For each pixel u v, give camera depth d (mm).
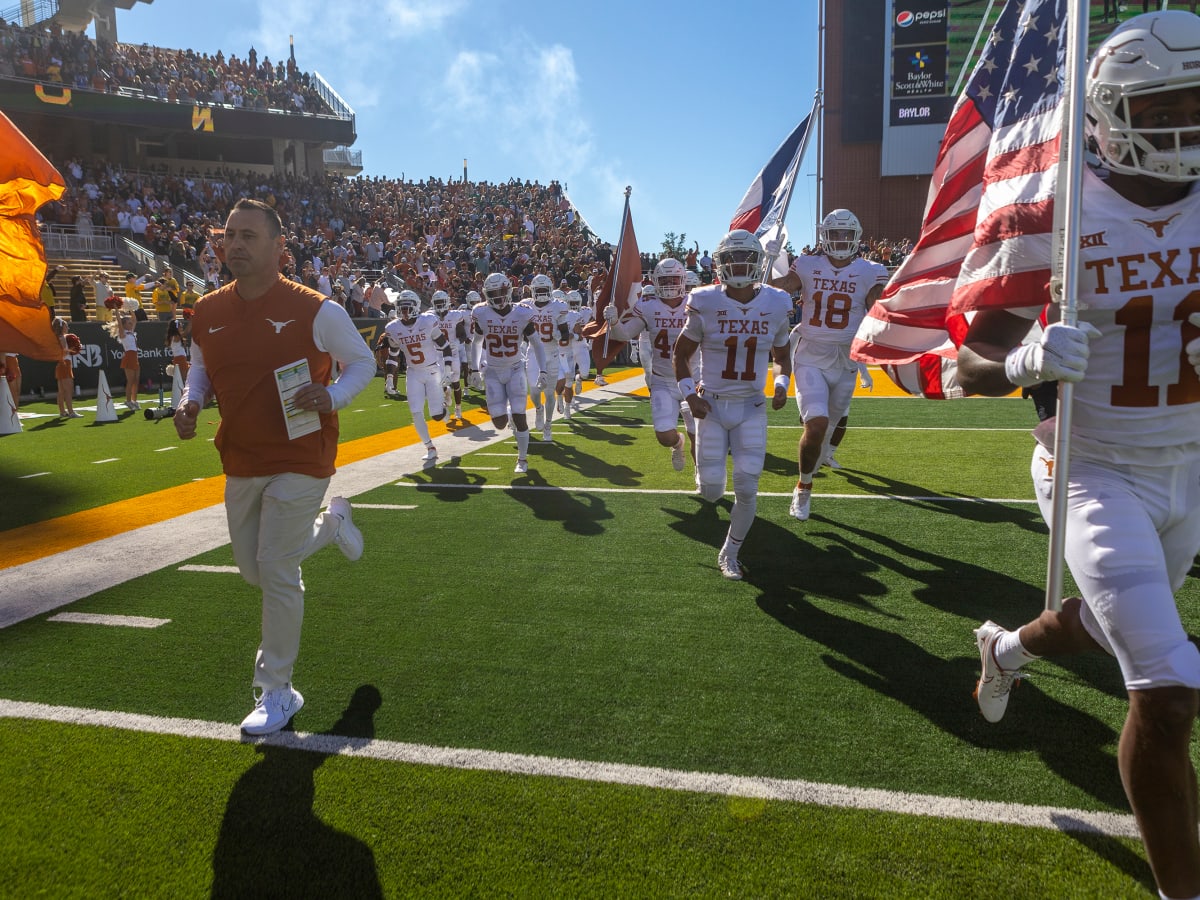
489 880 2201
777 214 7164
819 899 2094
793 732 2906
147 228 23016
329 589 4488
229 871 2258
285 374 2908
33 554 5285
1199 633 3627
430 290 25141
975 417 10289
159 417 12156
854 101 30562
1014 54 2406
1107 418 2080
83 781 2689
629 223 8953
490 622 3996
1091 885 2117
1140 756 1857
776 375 6129
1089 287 2029
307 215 29062
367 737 2941
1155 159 1891
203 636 3887
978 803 2461
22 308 4523
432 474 7727
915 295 3375
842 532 5438
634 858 2268
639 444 9336
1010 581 4434
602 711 3094
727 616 4023
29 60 25031
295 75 33438
